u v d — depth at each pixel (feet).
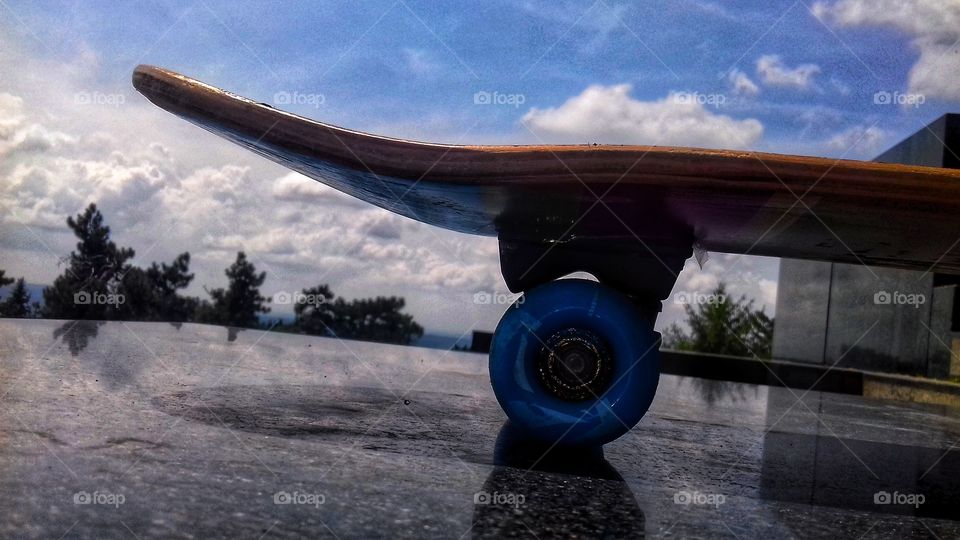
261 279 38.58
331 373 14.01
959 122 28.84
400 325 39.45
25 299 29.25
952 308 27.07
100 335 17.11
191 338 19.43
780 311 49.44
